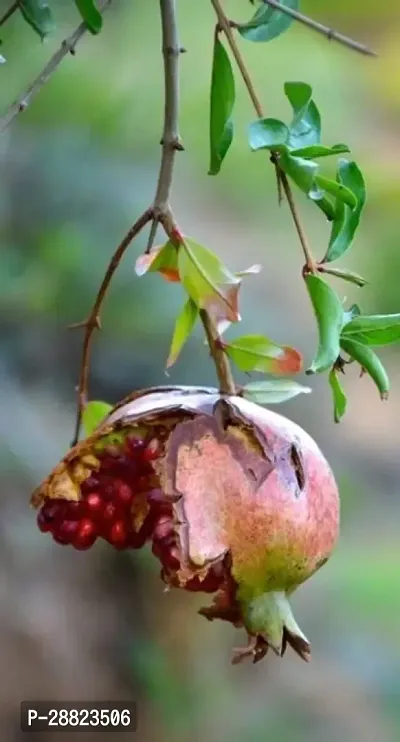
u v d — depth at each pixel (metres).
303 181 0.80
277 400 0.82
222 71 0.81
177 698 1.59
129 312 1.63
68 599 1.57
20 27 1.52
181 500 0.78
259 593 0.79
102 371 1.64
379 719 1.65
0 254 1.60
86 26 0.83
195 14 1.70
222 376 0.81
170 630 1.63
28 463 1.57
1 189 1.62
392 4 1.65
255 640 0.79
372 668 1.69
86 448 0.80
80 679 1.53
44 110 1.64
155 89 1.71
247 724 1.61
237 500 0.78
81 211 1.65
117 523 0.81
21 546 1.56
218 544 0.78
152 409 0.79
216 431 0.79
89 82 1.66
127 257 1.64
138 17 1.69
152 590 1.63
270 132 0.80
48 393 1.63
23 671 1.49
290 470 0.79
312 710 1.65
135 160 1.71
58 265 1.61
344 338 0.81
